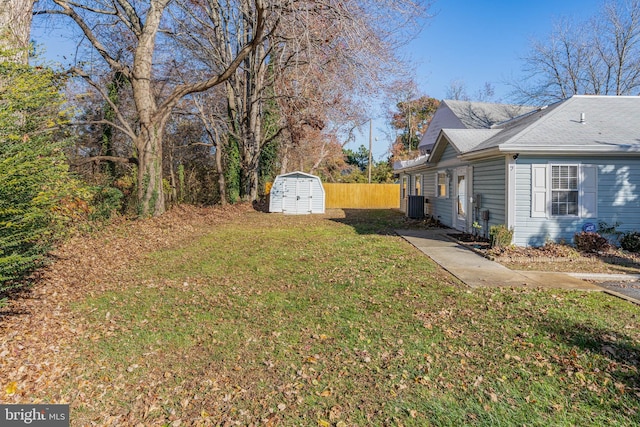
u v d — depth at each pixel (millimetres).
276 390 3488
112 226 11125
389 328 4648
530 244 9547
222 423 3074
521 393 3277
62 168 5402
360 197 27266
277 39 15266
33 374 3779
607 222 9469
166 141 23047
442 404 3168
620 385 3301
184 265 8039
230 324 4957
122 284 6711
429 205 17156
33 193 4730
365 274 7082
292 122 18062
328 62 13492
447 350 4055
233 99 21938
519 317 4820
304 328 4758
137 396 3480
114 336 4660
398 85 16562
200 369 3904
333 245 10164
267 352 4191
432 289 6086
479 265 7789
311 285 6508
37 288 6230
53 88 5363
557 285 6305
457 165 13422
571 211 9516
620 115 10680
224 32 20328
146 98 12984
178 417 3174
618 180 9461
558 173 9469
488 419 2963
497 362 3779
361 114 18078
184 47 18656
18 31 7273
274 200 21047
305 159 34281
